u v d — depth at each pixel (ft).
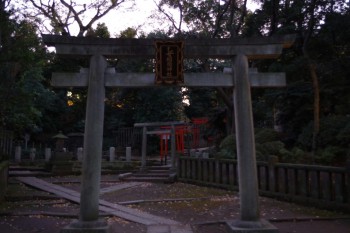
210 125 78.28
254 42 24.71
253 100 66.54
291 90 52.95
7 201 38.40
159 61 24.12
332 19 48.49
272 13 55.52
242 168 24.02
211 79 24.89
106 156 86.33
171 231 25.41
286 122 57.11
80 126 108.27
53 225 27.50
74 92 109.70
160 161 76.28
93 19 67.10
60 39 23.98
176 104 102.53
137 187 50.52
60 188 46.03
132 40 24.47
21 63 41.01
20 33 41.52
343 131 43.29
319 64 50.55
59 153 63.93
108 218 30.22
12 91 39.27
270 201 37.55
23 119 57.06
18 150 77.97
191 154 62.59
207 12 67.82
